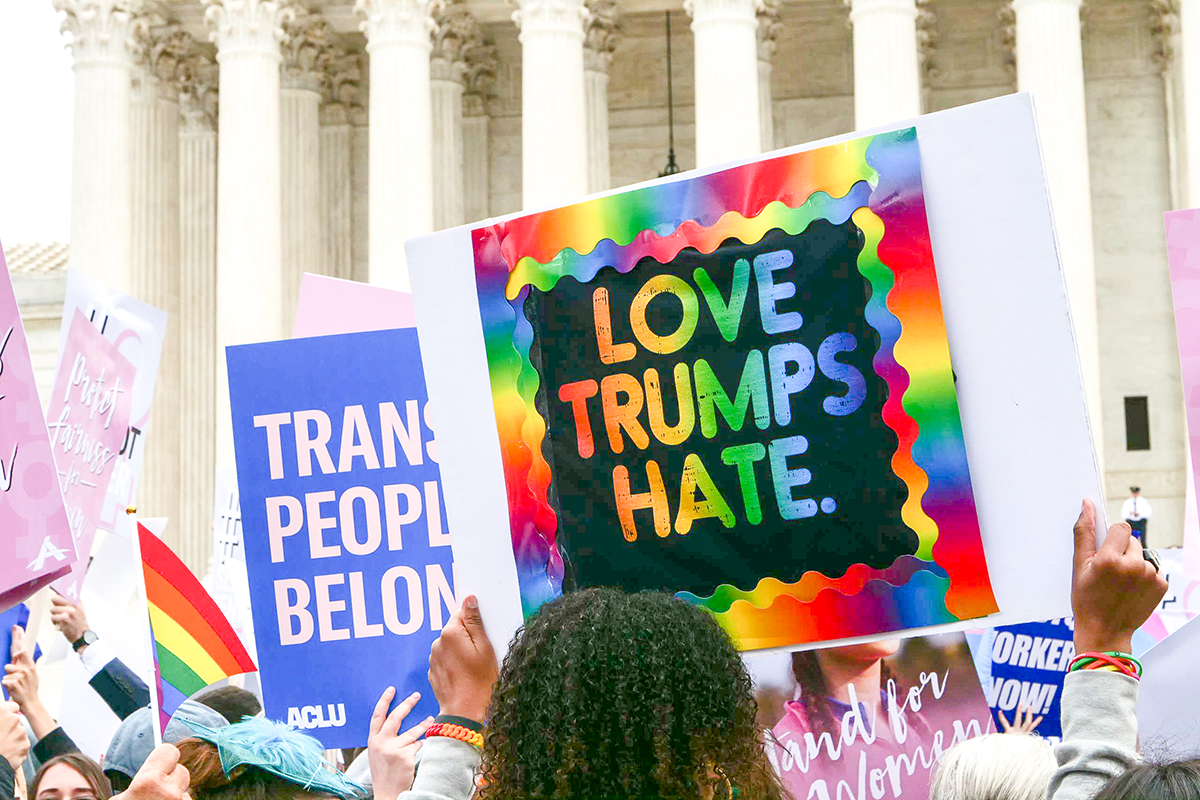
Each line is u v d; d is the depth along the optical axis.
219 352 46.28
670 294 6.27
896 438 6.00
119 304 12.05
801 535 6.11
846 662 9.57
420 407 8.11
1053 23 44.47
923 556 6.00
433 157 52.81
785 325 6.12
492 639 6.50
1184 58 44.84
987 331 5.96
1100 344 53.41
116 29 49.03
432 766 5.36
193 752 5.86
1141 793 4.13
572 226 6.39
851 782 9.57
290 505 8.14
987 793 5.62
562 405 6.40
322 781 5.91
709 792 3.92
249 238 46.59
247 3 47.31
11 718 6.72
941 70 54.50
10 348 6.66
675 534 6.24
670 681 3.89
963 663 9.56
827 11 54.69
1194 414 7.40
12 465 6.66
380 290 9.62
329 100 55.97
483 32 56.12
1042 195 5.88
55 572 6.80
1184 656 8.08
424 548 8.08
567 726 3.87
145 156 51.91
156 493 51.53
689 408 6.24
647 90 56.25
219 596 13.62
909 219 5.99
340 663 8.09
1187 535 10.77
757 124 45.94
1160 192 53.31
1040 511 5.93
